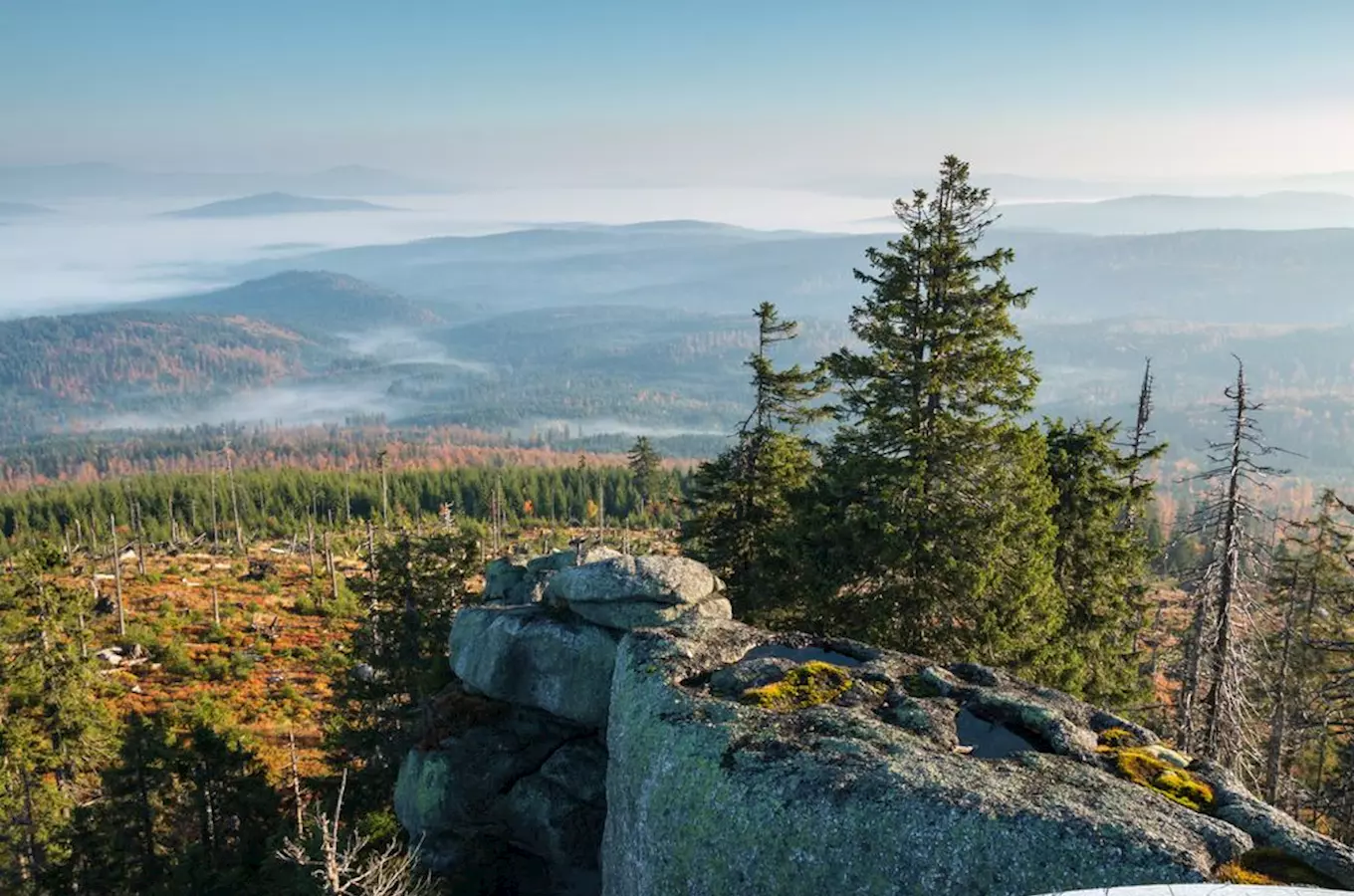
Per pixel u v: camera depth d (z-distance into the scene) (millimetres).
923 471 22734
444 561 31438
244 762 27094
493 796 22375
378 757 29875
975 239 23203
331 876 14969
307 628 69000
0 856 31859
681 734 14680
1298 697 32312
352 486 162625
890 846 11617
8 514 149500
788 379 30891
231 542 121188
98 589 73125
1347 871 10594
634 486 162375
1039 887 10602
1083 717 15039
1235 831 11172
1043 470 26344
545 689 22359
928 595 22656
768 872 12359
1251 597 23484
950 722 14555
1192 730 24453
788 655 18078
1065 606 26625
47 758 34344
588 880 20828
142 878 25609
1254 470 22109
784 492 27875
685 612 21891
